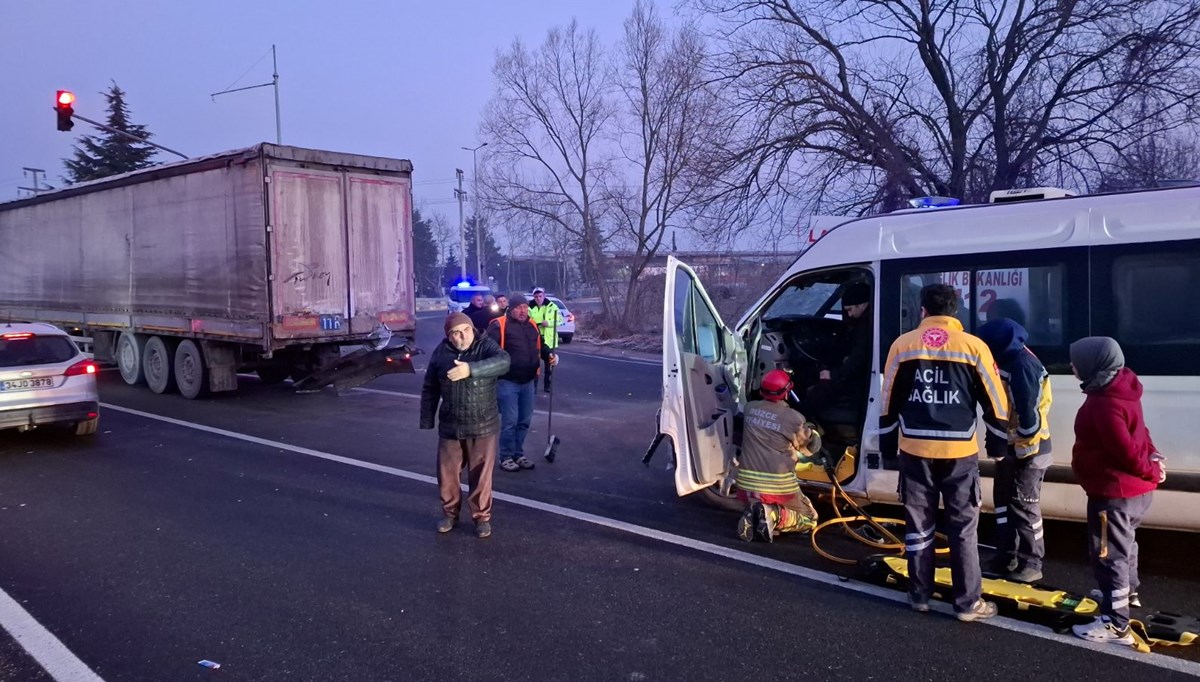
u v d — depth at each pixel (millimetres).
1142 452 4234
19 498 7504
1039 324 5523
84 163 41844
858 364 6434
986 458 5621
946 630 4586
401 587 5305
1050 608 4609
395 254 13328
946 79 16828
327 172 12406
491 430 6305
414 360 20766
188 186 12977
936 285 4805
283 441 10094
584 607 4961
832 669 4145
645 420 11656
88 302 15930
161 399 13680
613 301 31656
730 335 7070
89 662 4301
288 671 4184
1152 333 5172
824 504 6926
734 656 4301
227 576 5516
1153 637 4402
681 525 6586
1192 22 13914
